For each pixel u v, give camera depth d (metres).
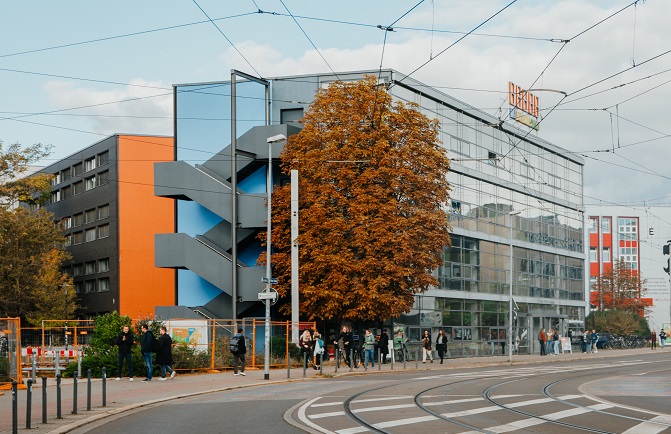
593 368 41.44
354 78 51.03
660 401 22.77
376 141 43.53
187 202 51.12
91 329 39.59
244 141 48.91
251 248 49.56
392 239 41.94
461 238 57.41
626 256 111.69
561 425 17.41
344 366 43.06
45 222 67.56
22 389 28.11
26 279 64.94
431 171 44.19
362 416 19.36
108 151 74.19
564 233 73.81
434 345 53.81
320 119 44.56
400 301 42.34
